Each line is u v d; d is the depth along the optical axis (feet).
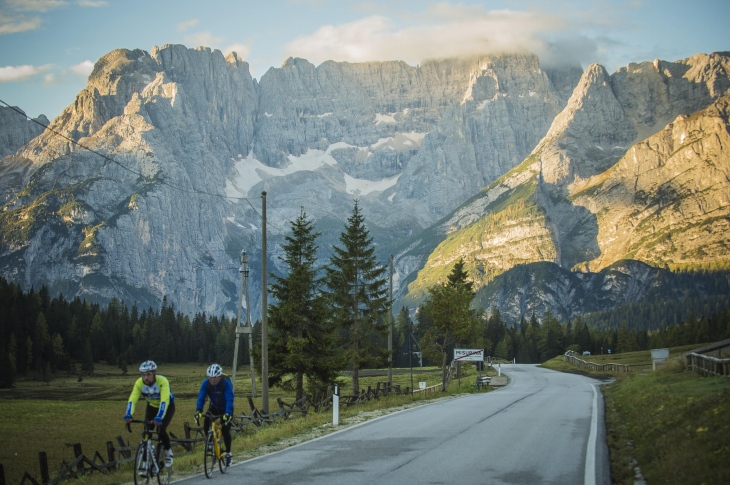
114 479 56.80
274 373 174.19
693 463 48.44
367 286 197.06
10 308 540.93
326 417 100.27
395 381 330.54
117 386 421.18
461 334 215.10
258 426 96.53
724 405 61.72
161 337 638.94
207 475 51.80
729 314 605.73
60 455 139.74
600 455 60.29
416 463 55.67
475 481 48.39
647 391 109.81
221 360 638.94
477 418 93.61
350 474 51.06
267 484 47.93
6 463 128.98
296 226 182.60
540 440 69.87
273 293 176.86
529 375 292.81
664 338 639.35
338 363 171.32
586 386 188.34
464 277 261.85
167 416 50.26
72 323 599.98
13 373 437.17
